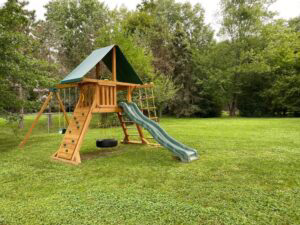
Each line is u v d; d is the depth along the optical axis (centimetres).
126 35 1444
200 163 437
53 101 1343
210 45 2158
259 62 1814
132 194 289
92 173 388
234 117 1964
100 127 1216
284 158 461
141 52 1436
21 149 625
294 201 262
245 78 1945
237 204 256
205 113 2073
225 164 425
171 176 362
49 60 1471
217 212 238
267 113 1986
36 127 1300
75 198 278
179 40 2006
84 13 1783
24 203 267
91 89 526
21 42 679
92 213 238
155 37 1959
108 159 491
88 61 546
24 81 691
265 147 574
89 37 1695
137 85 634
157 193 292
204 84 2008
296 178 341
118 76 685
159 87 1559
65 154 490
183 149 493
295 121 1283
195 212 238
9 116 688
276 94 1809
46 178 364
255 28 1881
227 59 1930
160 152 558
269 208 246
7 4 694
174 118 1938
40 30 1475
